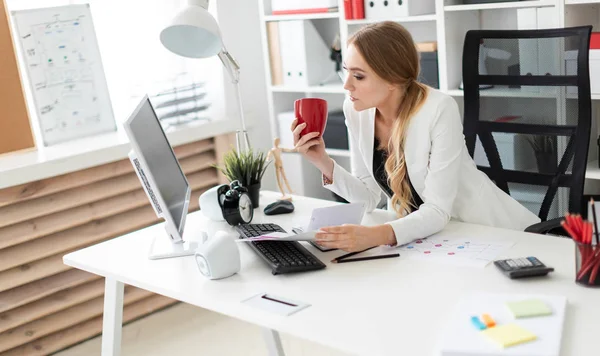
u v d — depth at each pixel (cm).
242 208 227
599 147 311
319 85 389
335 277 179
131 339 326
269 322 158
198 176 369
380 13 350
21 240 308
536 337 135
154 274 194
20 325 312
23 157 318
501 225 229
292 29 384
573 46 243
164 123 362
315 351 298
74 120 346
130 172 342
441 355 134
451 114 210
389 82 210
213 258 184
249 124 391
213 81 392
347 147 386
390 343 143
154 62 385
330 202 249
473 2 327
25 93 339
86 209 329
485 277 171
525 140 245
